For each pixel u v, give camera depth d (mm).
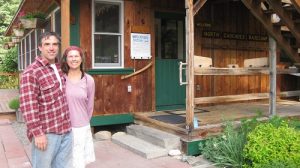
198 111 7270
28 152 5766
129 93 7141
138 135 6328
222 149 5086
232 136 5125
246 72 6332
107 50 6977
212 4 8117
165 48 7668
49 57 3174
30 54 12758
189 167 4941
